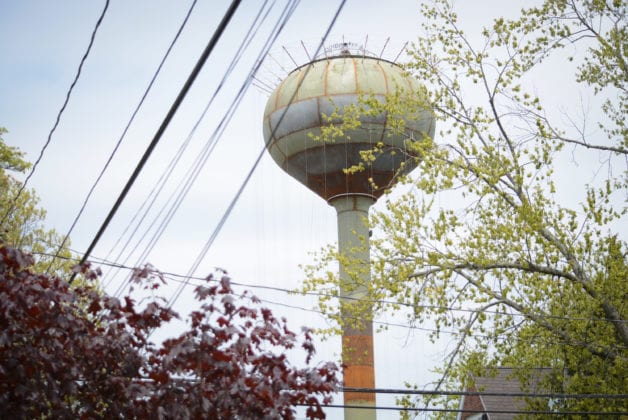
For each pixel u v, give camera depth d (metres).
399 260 20.75
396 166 32.50
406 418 20.55
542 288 20.25
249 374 11.54
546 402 22.30
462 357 20.91
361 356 29.59
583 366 22.16
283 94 32.94
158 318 11.71
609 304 21.45
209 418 11.16
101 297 11.84
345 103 31.48
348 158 32.12
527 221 20.16
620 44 22.92
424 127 31.86
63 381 11.30
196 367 11.16
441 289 20.23
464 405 33.00
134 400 11.46
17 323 11.16
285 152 33.19
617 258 21.81
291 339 11.69
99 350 11.51
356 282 20.92
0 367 10.61
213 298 11.39
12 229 27.03
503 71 22.05
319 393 11.74
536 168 20.97
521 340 21.11
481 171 20.66
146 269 11.71
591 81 23.58
